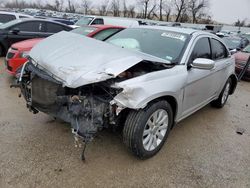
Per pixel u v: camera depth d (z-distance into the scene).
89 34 7.06
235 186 2.71
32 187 2.43
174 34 3.83
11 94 4.80
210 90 4.22
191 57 3.52
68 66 2.72
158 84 2.82
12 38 8.03
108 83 2.63
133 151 2.87
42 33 8.55
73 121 2.66
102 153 3.07
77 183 2.54
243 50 9.42
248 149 3.52
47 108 2.88
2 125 3.54
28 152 2.96
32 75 2.98
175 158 3.12
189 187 2.64
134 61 2.74
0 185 2.42
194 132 3.90
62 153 2.99
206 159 3.17
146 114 2.76
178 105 3.26
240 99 6.07
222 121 4.46
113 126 2.86
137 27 4.34
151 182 2.66
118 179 2.66
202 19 54.44
